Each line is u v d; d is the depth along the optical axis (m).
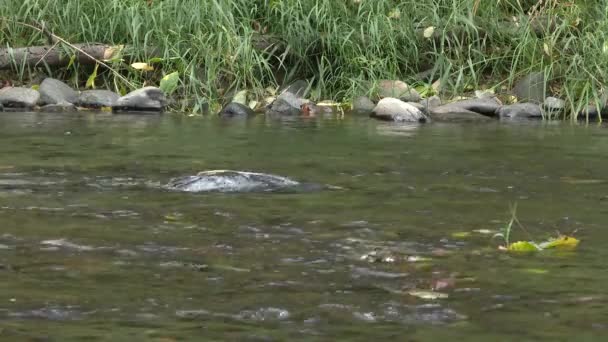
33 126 20.58
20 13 27.14
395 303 8.45
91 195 12.92
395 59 26.64
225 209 12.13
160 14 26.66
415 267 9.62
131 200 12.63
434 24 27.30
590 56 25.72
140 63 25.83
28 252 9.98
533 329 7.81
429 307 8.34
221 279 9.12
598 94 24.81
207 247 10.27
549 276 9.33
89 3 27.50
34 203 12.37
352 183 14.08
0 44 27.28
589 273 9.45
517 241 10.72
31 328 7.73
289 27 26.75
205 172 13.94
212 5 26.66
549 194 13.45
